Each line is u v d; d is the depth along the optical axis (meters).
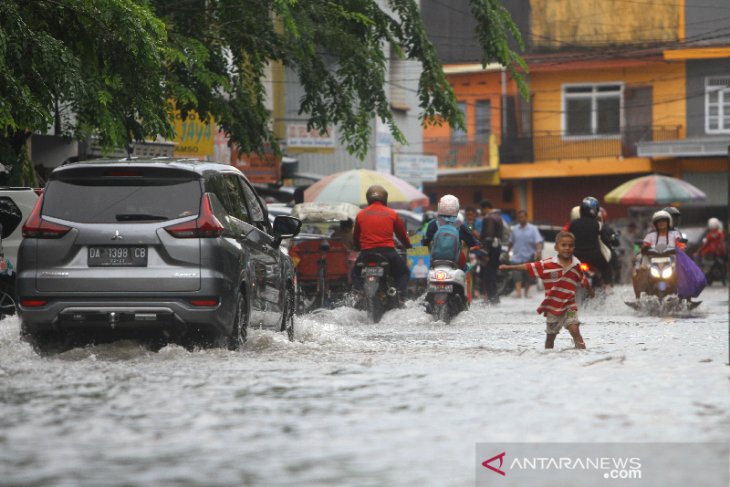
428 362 27.56
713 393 21.95
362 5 60.84
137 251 28.86
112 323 28.77
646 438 17.39
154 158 31.12
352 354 29.56
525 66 63.50
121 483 14.41
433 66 62.19
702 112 140.75
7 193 41.66
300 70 59.78
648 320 47.78
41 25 42.22
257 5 57.16
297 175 100.31
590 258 53.66
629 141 143.38
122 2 40.62
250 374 24.92
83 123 43.44
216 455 16.09
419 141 129.75
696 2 139.50
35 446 16.75
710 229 93.56
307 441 17.09
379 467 15.30
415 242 63.41
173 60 51.28
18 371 25.14
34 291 28.86
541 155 146.38
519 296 79.31
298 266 51.56
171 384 23.22
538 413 19.58
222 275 29.00
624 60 141.62
